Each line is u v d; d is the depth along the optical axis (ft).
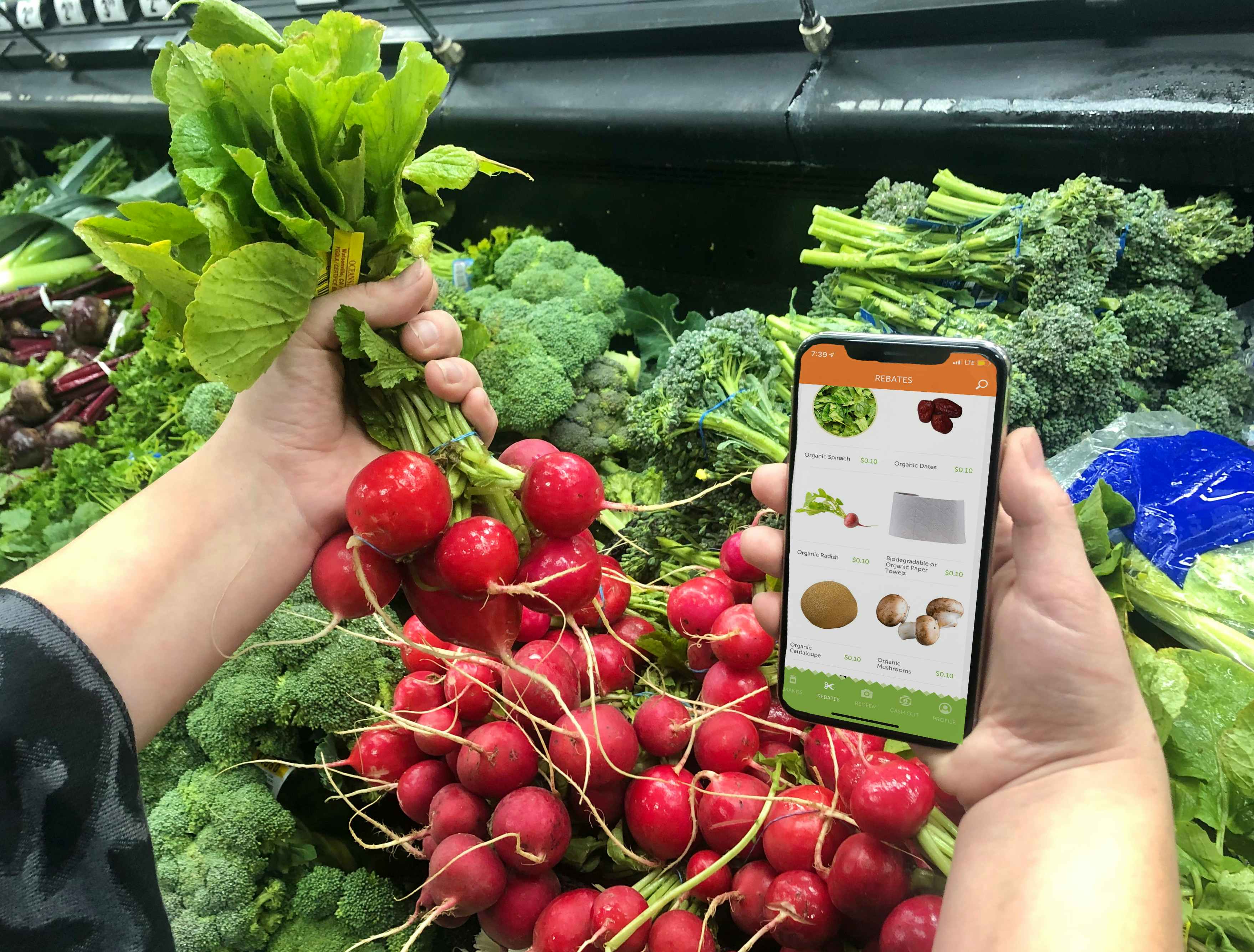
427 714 3.28
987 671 2.06
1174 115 3.80
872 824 2.30
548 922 2.80
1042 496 1.86
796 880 2.57
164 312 2.39
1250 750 2.56
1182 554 3.14
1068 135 4.09
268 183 2.16
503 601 2.57
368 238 2.44
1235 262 4.53
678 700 3.24
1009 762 1.94
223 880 4.00
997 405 1.93
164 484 2.48
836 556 2.12
